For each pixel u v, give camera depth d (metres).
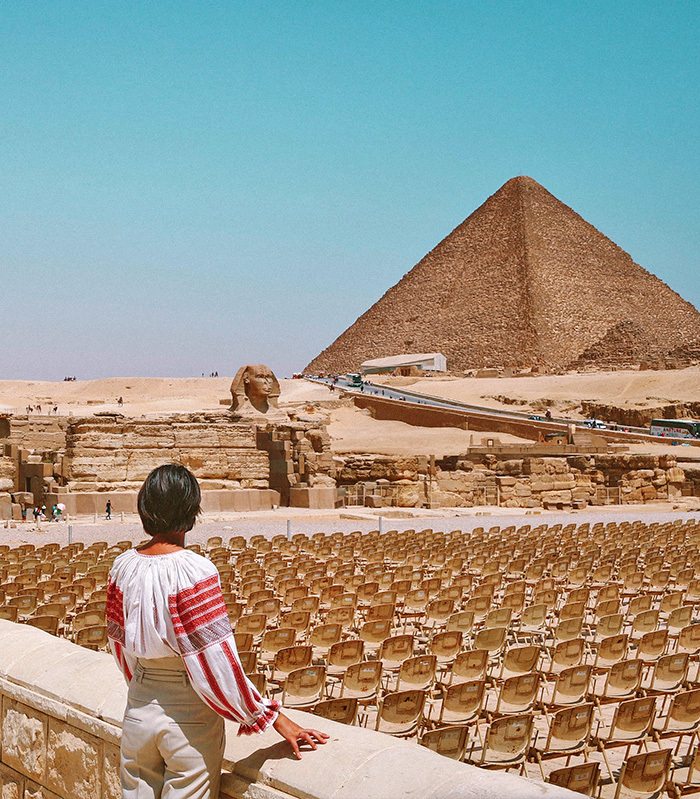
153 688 4.99
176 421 51.50
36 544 35.81
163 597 4.87
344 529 42.50
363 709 12.41
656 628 16.14
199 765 4.92
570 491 60.44
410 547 28.53
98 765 6.04
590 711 9.65
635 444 87.62
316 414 114.25
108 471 48.97
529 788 4.23
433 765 4.61
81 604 18.88
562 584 22.70
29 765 6.83
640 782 8.14
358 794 4.54
